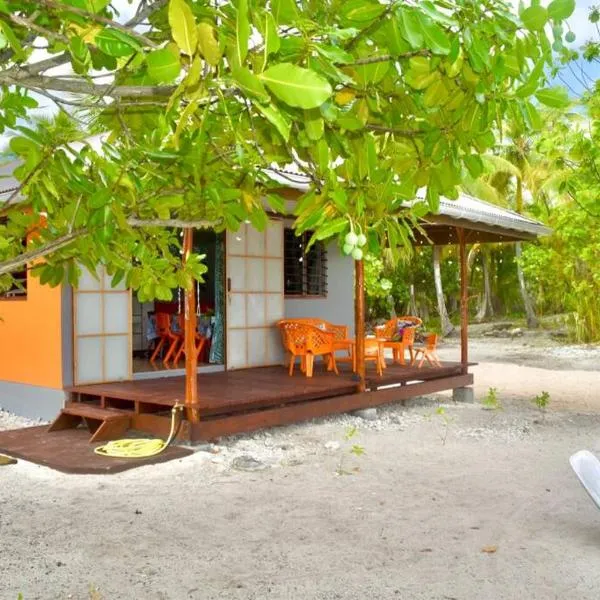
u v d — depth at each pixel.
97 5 1.40
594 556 4.39
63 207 2.14
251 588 3.92
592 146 7.35
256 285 10.46
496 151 27.36
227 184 2.24
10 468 6.51
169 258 2.59
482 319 32.69
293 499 5.62
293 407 8.00
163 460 6.65
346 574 4.11
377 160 1.94
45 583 3.96
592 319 22.59
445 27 1.62
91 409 7.76
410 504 5.50
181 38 1.29
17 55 1.62
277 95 1.24
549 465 6.84
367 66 1.69
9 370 9.23
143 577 4.06
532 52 1.62
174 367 9.89
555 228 15.43
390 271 29.64
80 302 8.48
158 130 2.19
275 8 1.38
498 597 3.80
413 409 10.21
